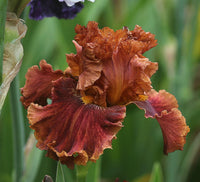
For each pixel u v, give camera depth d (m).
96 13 0.97
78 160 0.62
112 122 0.64
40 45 1.00
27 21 0.95
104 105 0.66
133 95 0.67
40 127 0.63
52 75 0.68
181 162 1.00
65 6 0.71
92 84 0.66
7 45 0.63
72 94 0.66
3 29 0.60
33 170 0.74
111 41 0.65
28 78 0.67
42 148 0.62
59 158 0.62
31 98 0.67
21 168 0.73
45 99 0.68
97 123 0.64
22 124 0.73
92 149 0.62
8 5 0.63
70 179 0.78
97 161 0.74
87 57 0.65
